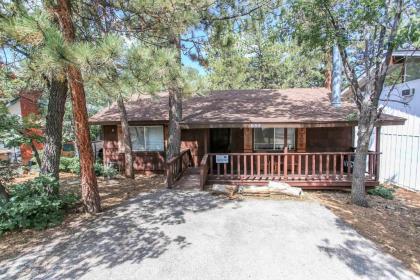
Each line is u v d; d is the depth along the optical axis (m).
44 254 4.08
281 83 22.89
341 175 8.23
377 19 5.91
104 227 5.08
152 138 10.98
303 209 6.11
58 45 3.19
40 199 5.19
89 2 5.30
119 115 10.72
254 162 10.40
